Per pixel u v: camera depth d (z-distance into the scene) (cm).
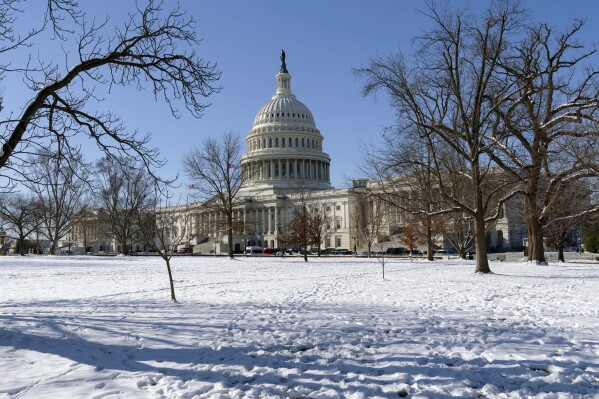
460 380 708
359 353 860
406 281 2255
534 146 3059
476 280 2248
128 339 962
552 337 952
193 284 2212
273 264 4509
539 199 3591
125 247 7012
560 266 3484
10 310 1342
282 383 704
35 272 3309
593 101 2797
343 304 1427
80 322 1132
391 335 988
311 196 12181
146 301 1533
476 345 898
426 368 765
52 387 672
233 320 1159
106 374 730
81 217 7738
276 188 14050
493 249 9450
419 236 5828
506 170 2925
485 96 2805
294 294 1725
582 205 3403
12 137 1035
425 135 2714
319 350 878
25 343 922
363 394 650
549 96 3100
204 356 837
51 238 7244
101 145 1220
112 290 1956
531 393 655
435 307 1354
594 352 841
